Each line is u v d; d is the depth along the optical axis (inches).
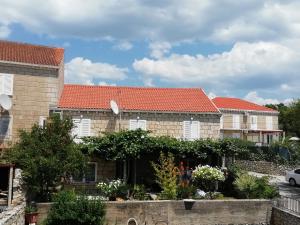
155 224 1010.7
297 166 1688.0
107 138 1187.9
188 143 1239.5
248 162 1818.4
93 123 1294.3
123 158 1187.3
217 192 1170.6
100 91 1432.1
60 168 957.8
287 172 1443.2
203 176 1162.6
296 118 2324.1
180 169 1225.4
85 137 1189.1
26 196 966.4
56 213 872.9
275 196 1120.8
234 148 1266.0
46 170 950.4
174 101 1419.8
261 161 1776.6
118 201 999.6
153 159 1288.1
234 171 1245.1
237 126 2320.4
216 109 1373.0
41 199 977.5
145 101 1395.2
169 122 1344.7
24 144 987.3
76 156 1000.2
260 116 2384.4
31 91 1235.2
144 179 1270.9
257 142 2101.4
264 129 2386.8
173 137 1282.0
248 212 1054.4
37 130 1013.8
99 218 888.9
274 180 1504.7
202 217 1034.7
